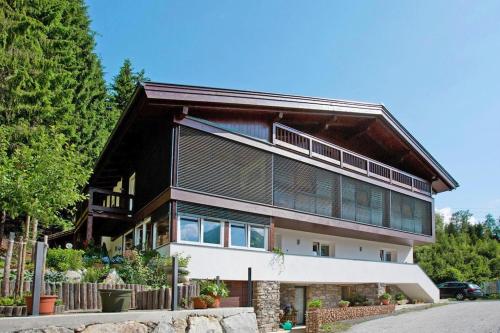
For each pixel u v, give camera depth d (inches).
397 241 1030.4
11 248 389.1
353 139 958.4
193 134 639.1
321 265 767.1
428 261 1599.4
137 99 618.2
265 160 719.7
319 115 810.8
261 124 729.6
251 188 691.4
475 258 1663.4
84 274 537.6
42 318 277.3
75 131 1135.6
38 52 925.2
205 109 660.1
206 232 631.8
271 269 685.3
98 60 1392.7
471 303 1003.9
